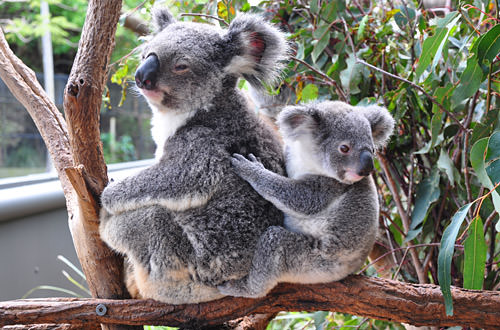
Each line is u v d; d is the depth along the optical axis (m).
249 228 2.37
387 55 3.18
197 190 2.32
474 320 2.28
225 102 2.58
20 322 2.22
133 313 2.32
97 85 2.23
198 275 2.33
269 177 2.39
